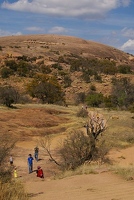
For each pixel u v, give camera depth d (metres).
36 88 65.56
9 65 95.31
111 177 10.94
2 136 29.95
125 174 11.12
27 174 19.45
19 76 89.69
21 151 26.42
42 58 119.88
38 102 65.38
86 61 122.94
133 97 63.94
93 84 89.31
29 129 35.34
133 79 99.88
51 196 8.15
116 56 172.12
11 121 37.94
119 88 71.62
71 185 9.98
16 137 31.23
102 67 112.81
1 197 6.80
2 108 46.50
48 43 168.75
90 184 9.88
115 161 20.77
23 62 97.56
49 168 21.08
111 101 67.19
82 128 36.06
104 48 177.25
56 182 10.77
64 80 91.19
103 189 8.84
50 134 34.50
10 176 13.42
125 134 30.61
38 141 30.06
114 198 7.52
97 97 68.56
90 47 170.25
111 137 29.08
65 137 31.64
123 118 43.09
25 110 45.28
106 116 44.03
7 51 123.69
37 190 9.35
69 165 19.36
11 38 185.00
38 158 24.36
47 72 100.56
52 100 65.69
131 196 7.71
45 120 40.38
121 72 111.69
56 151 25.73
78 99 73.81
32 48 142.88
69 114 48.06
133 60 175.88
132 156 23.25
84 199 7.58
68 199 7.68
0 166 13.80
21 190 7.81
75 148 19.72
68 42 175.88
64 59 125.88
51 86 65.94
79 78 96.44
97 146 22.52
